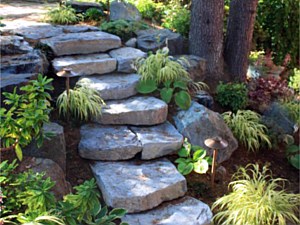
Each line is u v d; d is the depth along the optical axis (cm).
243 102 431
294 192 341
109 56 428
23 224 188
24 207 231
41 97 258
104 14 558
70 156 323
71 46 421
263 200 289
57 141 298
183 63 434
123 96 383
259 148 391
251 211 279
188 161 331
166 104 373
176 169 323
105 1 609
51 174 275
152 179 305
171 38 471
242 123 389
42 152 291
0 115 238
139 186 295
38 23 502
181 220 280
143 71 402
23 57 362
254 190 301
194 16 459
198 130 362
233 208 288
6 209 219
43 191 209
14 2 664
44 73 383
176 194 304
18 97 253
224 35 509
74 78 392
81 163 321
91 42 430
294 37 599
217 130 368
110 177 303
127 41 472
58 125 315
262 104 449
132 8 549
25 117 241
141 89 391
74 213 208
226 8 538
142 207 286
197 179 331
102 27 485
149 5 600
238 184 310
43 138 264
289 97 472
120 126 356
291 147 392
